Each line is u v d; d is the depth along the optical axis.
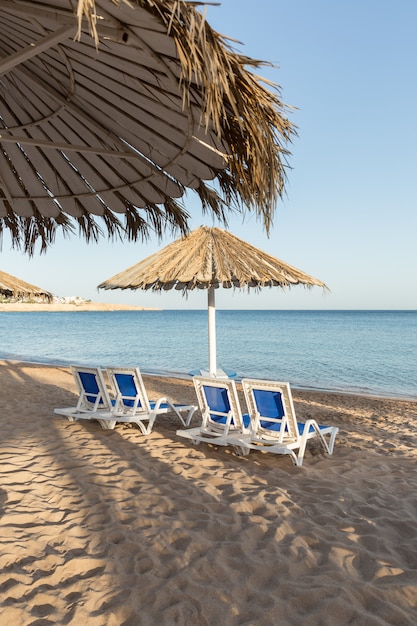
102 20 1.44
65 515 3.66
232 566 2.95
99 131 2.48
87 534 3.36
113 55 1.79
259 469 4.97
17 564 2.92
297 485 4.51
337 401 11.43
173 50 1.51
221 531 3.43
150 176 2.67
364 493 4.32
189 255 7.16
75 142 2.64
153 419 6.38
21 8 1.46
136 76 1.89
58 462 4.96
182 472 4.77
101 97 2.21
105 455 5.29
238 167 2.18
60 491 4.15
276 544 3.24
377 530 3.50
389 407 10.62
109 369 6.44
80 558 3.00
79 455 5.26
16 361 19.78
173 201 2.90
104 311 154.00
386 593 2.66
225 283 7.08
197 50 1.43
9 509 3.71
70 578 2.80
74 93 2.25
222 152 2.21
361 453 5.77
